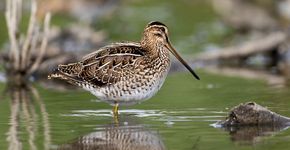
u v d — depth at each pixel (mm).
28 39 18047
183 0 28406
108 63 13000
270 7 24453
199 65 19656
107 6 25984
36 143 10859
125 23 24719
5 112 13477
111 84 12945
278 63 19922
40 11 23859
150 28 13320
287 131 11406
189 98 14672
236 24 23797
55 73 13523
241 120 11875
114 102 13117
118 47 13266
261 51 20094
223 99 14406
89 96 15234
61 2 24781
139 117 12797
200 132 11438
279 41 20172
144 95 13062
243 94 14930
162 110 13414
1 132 11664
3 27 23141
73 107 13930
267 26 23406
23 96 15438
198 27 24094
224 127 11781
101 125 12172
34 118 12844
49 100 14820
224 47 21266
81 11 25062
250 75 17844
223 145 10539
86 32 22328
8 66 18531
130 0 28469
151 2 28281
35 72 18219
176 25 24359
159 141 10883
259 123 11883
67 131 11703
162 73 13242
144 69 12906
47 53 19344
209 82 16844
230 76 17734
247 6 24719
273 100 14039
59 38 21812
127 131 11633
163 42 13312
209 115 12797
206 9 26750
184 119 12516
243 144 10562
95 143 10859
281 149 10188
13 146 10672
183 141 10836
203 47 21375
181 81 17078
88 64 13203
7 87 16859
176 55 13492
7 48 20062
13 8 17922
